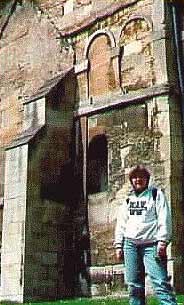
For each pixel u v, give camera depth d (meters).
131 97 19.45
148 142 18.77
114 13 20.72
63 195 20.31
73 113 21.06
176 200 17.75
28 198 19.30
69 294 19.59
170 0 19.41
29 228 19.14
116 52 20.31
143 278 9.79
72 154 20.80
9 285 18.97
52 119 20.56
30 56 23.73
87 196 20.12
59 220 19.98
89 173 20.34
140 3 20.00
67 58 22.02
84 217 20.02
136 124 19.23
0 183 23.31
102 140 20.44
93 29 21.31
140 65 19.58
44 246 19.41
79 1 22.06
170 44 19.14
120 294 18.42
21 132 22.03
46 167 20.05
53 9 23.09
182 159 18.30
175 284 16.77
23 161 19.66
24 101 22.11
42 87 21.47
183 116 18.55
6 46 24.94
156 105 18.78
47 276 19.25
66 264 19.81
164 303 9.32
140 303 9.69
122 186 19.16
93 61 21.06
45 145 20.16
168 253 16.97
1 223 22.36
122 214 9.86
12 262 19.06
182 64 18.95
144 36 19.67
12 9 25.00
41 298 18.92
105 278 18.97
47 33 23.14
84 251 19.73
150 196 9.77
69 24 22.23
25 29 24.22
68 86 21.23
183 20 19.33
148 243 9.59
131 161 19.08
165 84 18.66
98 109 20.34
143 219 9.66
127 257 9.70
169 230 9.49
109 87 20.31
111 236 19.12
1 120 24.34
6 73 24.66
